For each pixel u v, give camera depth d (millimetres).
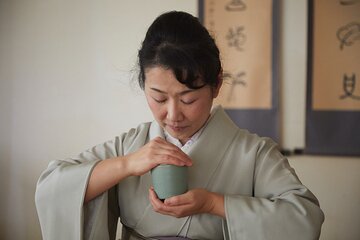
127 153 1031
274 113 2141
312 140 2127
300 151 2139
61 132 2377
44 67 2369
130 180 991
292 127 2150
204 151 969
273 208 849
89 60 2330
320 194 2137
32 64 2377
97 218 945
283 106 2156
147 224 964
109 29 2303
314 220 852
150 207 960
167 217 949
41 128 2395
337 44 2078
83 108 2350
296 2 2117
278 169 950
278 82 2137
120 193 1001
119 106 2314
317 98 2111
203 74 804
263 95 2148
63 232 938
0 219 2457
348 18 2061
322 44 2092
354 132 2086
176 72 775
